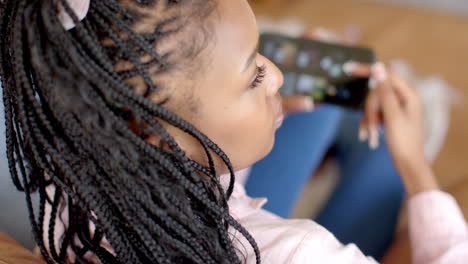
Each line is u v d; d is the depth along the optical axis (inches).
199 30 16.3
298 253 20.8
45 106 16.4
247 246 21.7
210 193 18.4
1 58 17.5
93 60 15.7
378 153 43.8
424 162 33.6
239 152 19.2
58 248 25.3
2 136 24.7
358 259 22.2
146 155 16.5
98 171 16.6
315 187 48.1
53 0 14.9
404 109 34.5
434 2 63.6
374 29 64.1
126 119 16.4
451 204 31.1
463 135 55.2
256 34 17.8
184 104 17.0
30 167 19.6
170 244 17.7
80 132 15.7
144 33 15.9
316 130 40.6
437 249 29.6
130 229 18.0
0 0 16.7
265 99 19.3
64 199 20.7
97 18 15.7
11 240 23.7
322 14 66.0
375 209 42.4
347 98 33.9
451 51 60.9
